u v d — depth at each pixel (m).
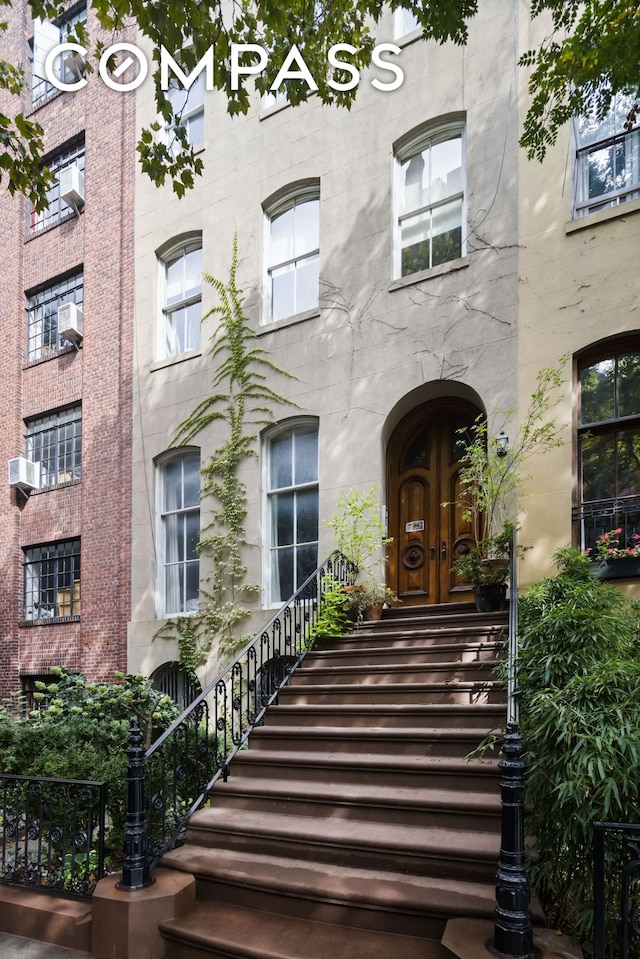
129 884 3.84
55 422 12.20
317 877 3.71
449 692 5.21
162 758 4.50
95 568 10.69
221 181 9.91
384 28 8.46
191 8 4.61
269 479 8.95
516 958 2.82
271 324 8.98
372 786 4.49
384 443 7.92
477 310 7.28
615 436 6.51
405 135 8.18
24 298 13.05
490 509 6.69
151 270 10.59
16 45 13.48
